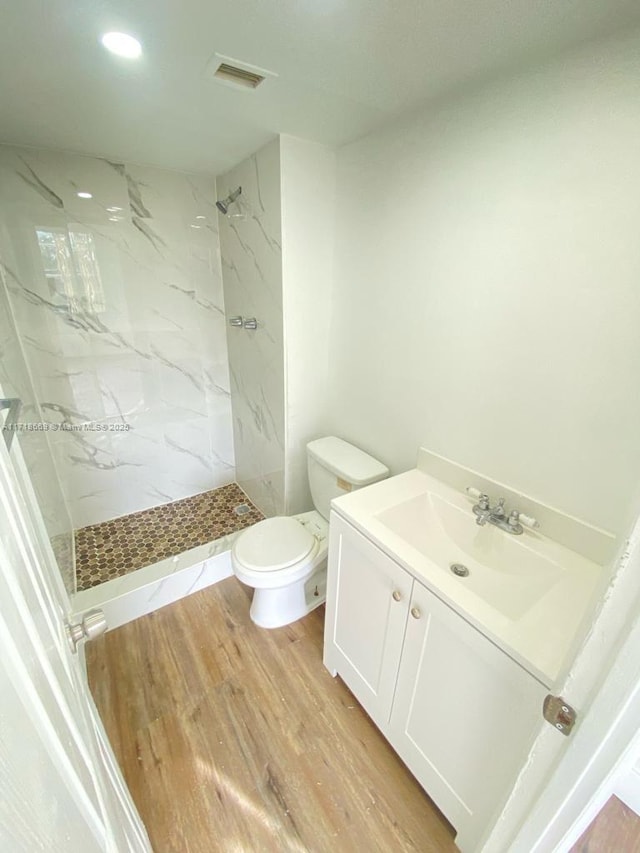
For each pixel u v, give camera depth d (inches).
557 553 42.7
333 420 80.5
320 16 32.6
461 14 31.8
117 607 67.7
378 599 46.2
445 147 47.1
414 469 61.6
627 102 32.4
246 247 76.7
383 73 41.1
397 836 43.1
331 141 61.2
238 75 42.1
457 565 49.2
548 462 44.0
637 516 16.2
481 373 49.0
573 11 30.6
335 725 53.8
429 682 40.6
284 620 69.1
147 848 33.8
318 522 73.8
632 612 16.8
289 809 45.0
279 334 72.2
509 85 39.6
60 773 15.7
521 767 24.5
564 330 39.9
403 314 58.4
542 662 29.3
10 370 56.8
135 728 52.7
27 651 15.1
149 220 79.1
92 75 42.3
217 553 79.4
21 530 20.2
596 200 35.5
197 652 64.1
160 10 32.0
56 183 68.6
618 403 37.2
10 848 10.1
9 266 68.2
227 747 50.8
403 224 55.1
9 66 40.3
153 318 86.0
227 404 104.6
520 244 41.9
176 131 57.8
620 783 45.8
